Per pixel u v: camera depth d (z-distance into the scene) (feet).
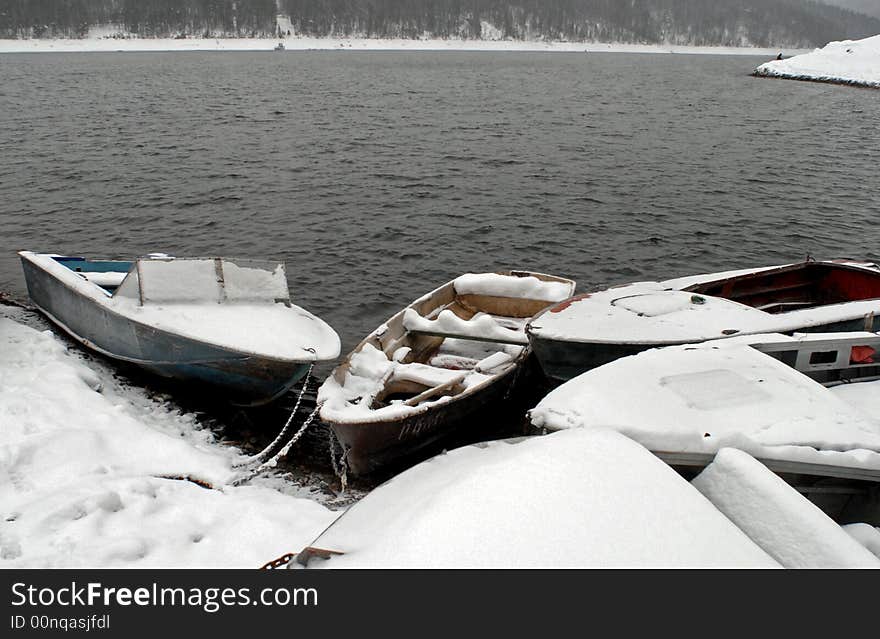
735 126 117.29
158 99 144.56
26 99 139.85
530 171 79.61
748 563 11.39
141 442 22.34
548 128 111.55
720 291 35.40
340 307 42.86
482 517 11.96
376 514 13.84
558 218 61.57
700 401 19.42
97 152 84.94
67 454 20.38
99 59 346.54
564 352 27.14
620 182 75.05
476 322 29.48
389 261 50.62
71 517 17.49
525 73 259.19
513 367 27.04
